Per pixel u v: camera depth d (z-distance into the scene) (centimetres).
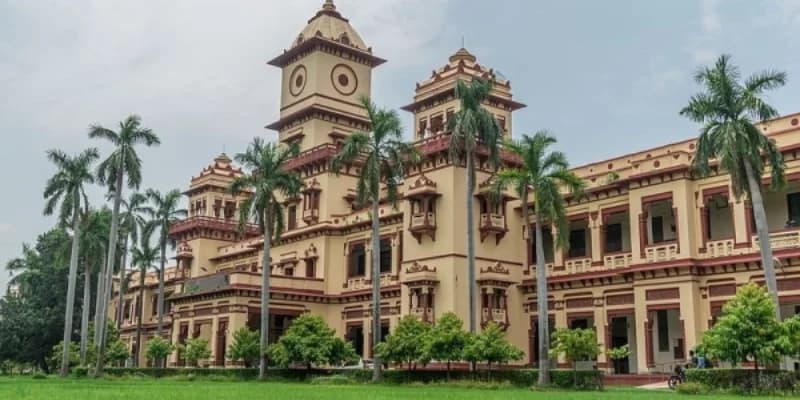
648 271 4284
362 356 5762
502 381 3928
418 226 5031
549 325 4900
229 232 7669
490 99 5500
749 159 3319
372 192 4488
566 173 3938
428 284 4897
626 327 4725
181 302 6381
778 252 3816
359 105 6694
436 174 5091
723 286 4041
